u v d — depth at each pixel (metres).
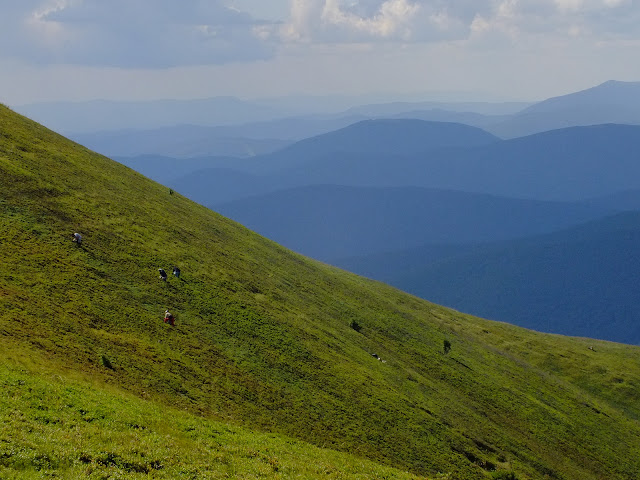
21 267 47.75
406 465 48.94
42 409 27.58
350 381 61.09
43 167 75.25
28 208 60.59
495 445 66.38
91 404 30.50
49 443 23.94
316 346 66.81
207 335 55.28
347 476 36.16
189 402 40.25
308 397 52.81
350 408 54.72
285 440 40.62
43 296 44.72
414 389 70.75
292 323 70.25
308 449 40.34
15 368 30.89
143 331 48.59
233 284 73.31
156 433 30.45
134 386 38.12
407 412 60.28
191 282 65.94
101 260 58.50
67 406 29.09
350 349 73.81
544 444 75.06
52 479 21.25
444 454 55.53
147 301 55.47
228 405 43.34
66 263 53.16
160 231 77.94
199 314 59.09
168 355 46.41
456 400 76.19
